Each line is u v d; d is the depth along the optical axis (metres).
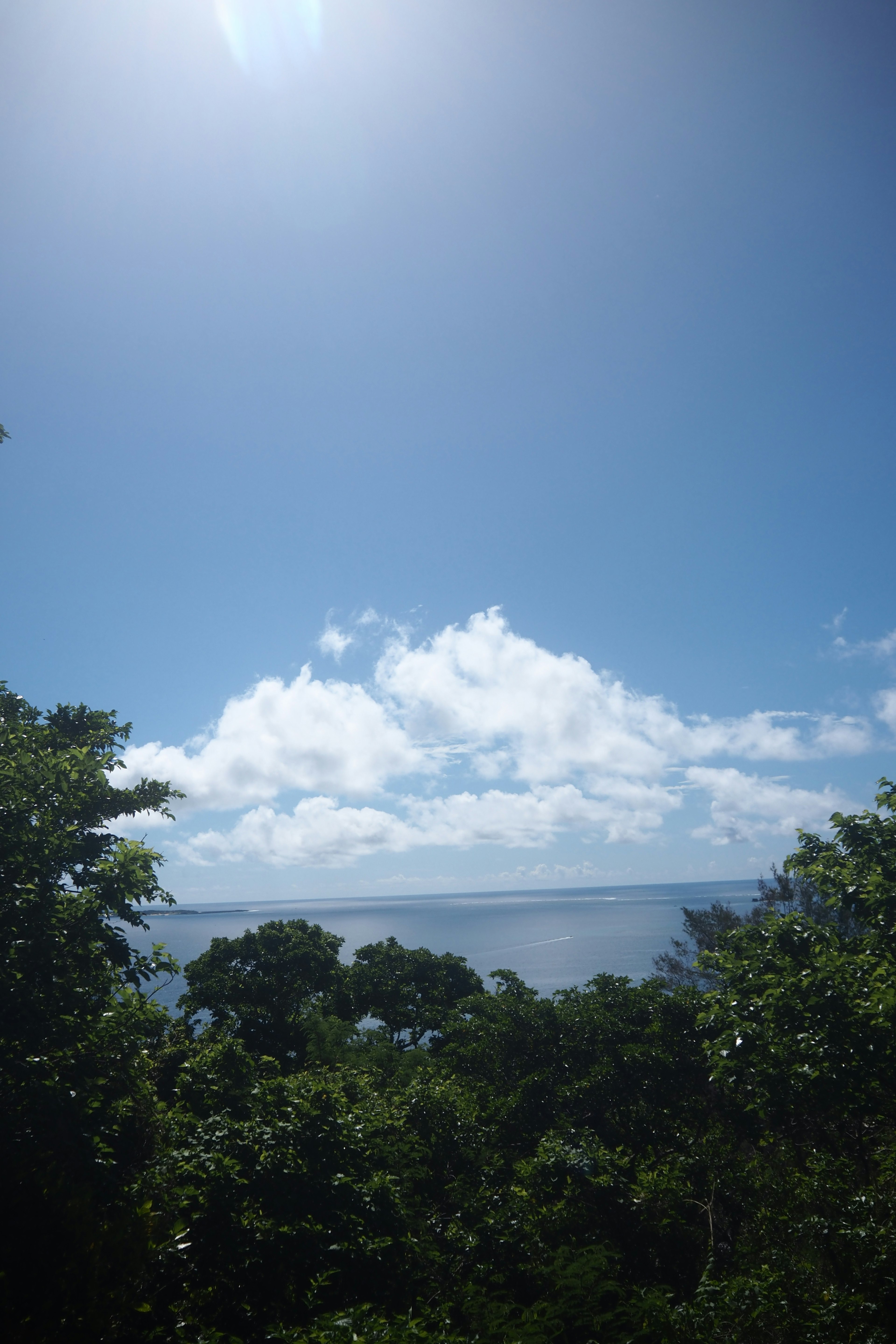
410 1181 11.88
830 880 13.32
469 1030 19.95
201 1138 10.25
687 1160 12.66
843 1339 7.32
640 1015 17.30
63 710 16.20
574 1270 9.02
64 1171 8.23
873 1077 10.20
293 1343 6.84
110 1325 6.40
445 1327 8.12
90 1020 10.70
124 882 11.07
